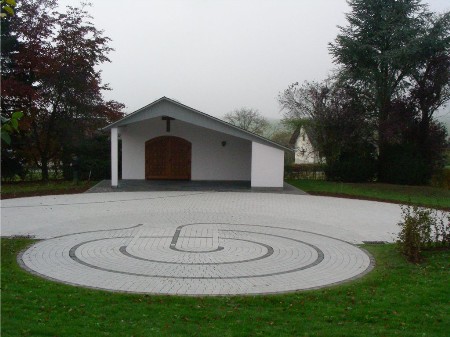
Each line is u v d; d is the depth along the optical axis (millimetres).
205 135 27750
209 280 8305
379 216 16797
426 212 10359
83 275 8430
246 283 8148
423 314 6320
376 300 6992
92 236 12023
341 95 32000
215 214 16047
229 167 27969
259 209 17547
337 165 31031
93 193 21781
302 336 5441
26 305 6242
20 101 26250
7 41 25719
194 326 5730
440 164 31766
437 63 30000
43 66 26422
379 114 32094
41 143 28844
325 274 8852
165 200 19516
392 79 32344
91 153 29453
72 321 5691
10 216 15086
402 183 30172
